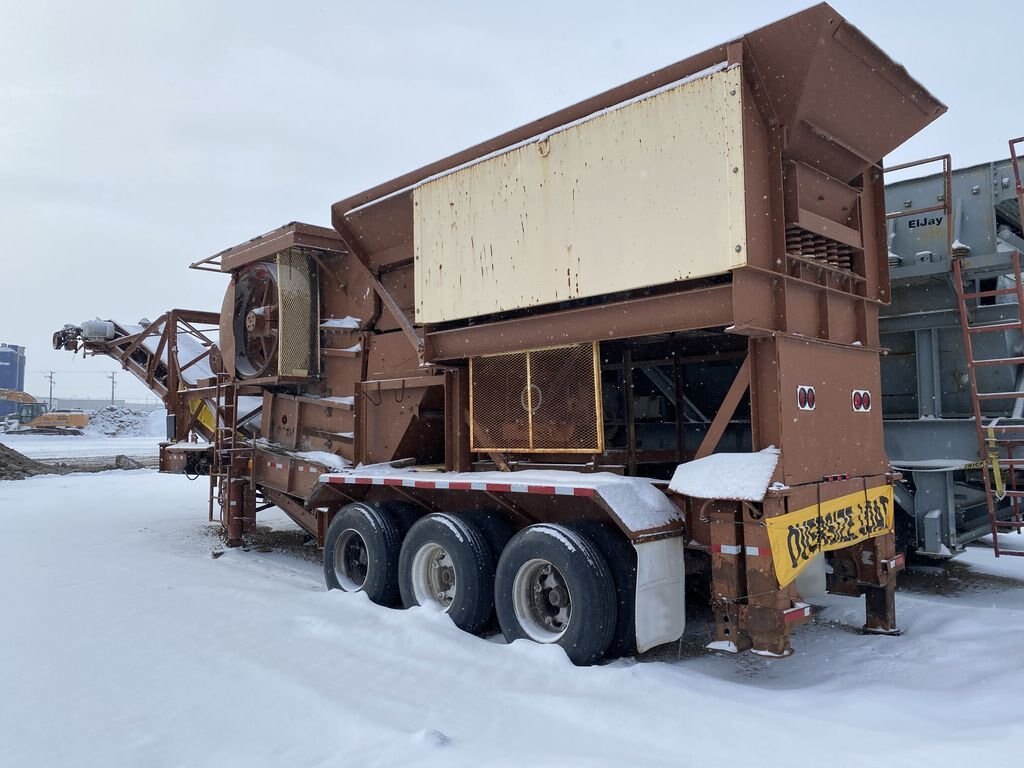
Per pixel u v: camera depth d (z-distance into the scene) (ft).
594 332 18.16
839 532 16.76
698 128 15.67
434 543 19.54
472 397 21.34
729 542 15.16
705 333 19.01
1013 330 23.45
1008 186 23.75
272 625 18.74
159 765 11.17
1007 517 23.95
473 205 20.56
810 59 14.78
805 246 17.17
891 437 24.47
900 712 12.76
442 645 16.79
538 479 17.95
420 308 22.11
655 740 11.70
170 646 16.98
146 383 39.52
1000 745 10.80
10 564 27.45
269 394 31.35
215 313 38.70
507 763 10.85
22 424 194.80
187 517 41.57
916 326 24.63
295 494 28.14
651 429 25.52
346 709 13.03
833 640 18.28
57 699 13.85
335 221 25.40
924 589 23.58
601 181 17.38
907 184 25.68
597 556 16.24
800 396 16.17
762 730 11.90
